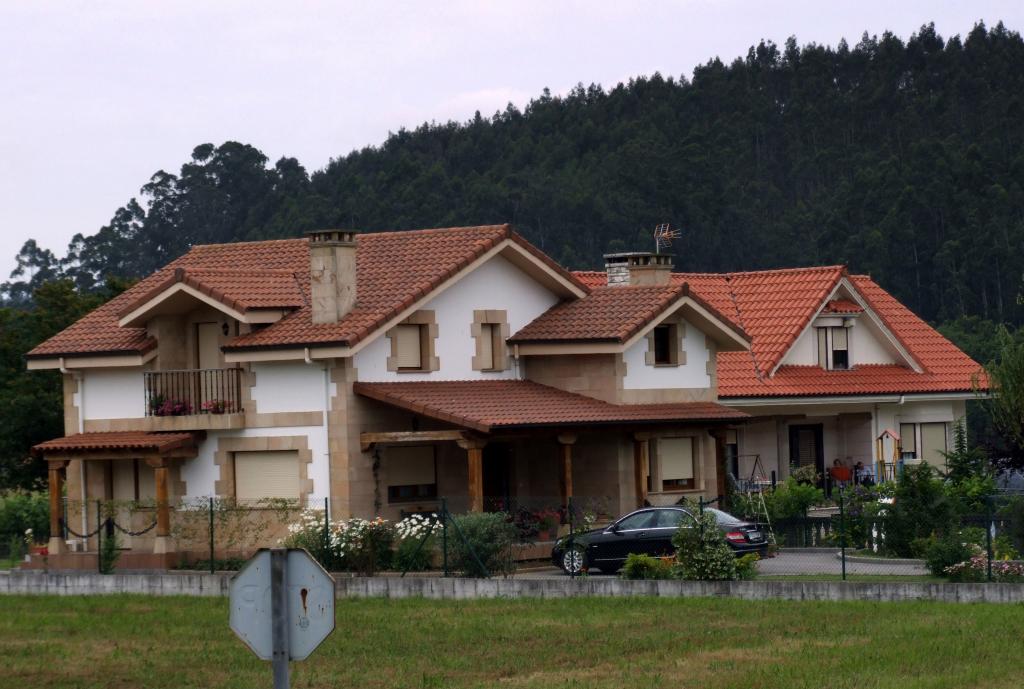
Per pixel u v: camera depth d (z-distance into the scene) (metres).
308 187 187.25
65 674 29.83
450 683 28.05
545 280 51.56
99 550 45.59
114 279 68.94
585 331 49.50
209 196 181.38
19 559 53.19
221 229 180.88
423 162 189.12
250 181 184.25
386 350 47.12
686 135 176.88
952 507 46.09
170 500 48.56
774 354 62.41
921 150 144.50
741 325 65.00
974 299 127.69
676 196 152.38
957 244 128.62
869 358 66.44
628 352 50.06
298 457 46.97
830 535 49.50
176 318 49.62
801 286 65.81
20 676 29.72
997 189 134.50
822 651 30.03
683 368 52.12
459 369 49.09
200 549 47.38
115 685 28.75
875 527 46.97
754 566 40.34
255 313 46.97
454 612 36.34
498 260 50.44
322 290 46.53
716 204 153.50
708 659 29.73
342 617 35.94
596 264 146.00
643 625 33.81
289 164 191.50
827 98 193.25
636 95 197.88
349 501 45.78
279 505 46.50
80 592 42.09
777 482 60.25
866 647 30.31
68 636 34.50
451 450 48.34
